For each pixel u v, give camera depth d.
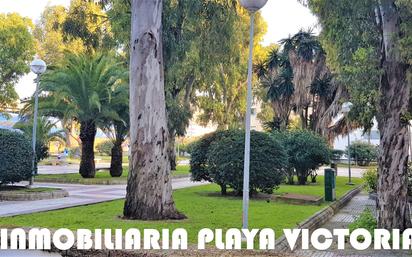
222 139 15.89
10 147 15.12
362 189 21.83
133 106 10.09
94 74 22.06
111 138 24.17
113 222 9.18
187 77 28.86
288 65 31.48
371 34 9.23
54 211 10.96
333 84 27.34
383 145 8.90
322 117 28.61
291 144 22.03
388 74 8.74
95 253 6.68
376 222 9.07
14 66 40.31
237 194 15.64
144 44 10.09
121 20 20.86
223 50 24.45
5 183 15.73
